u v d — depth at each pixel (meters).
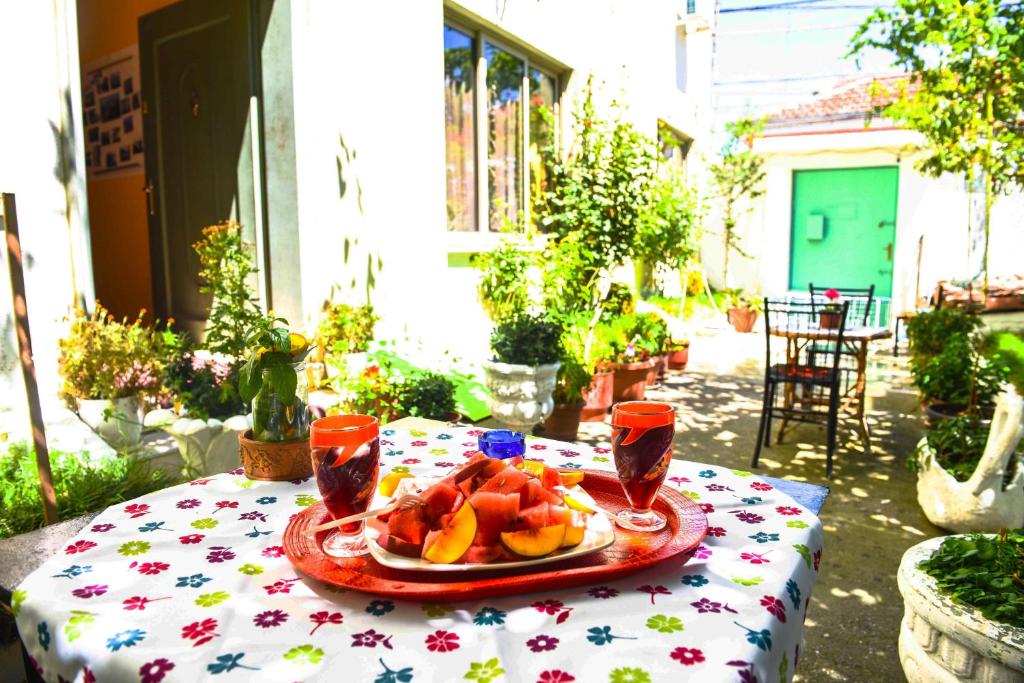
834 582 3.04
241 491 1.37
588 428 5.46
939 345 5.96
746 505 1.28
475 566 0.93
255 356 1.45
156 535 1.15
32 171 3.17
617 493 1.30
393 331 4.95
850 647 2.55
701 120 11.96
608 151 7.30
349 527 1.07
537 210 7.06
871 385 7.28
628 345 6.42
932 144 5.46
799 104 14.07
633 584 0.98
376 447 1.07
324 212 4.32
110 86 5.56
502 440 1.22
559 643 0.83
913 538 3.50
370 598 0.94
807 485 1.50
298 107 4.12
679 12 10.48
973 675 1.84
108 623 0.87
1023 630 1.78
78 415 3.14
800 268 11.97
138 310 5.68
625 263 7.43
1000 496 3.35
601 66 7.87
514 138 6.62
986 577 1.95
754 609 0.91
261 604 0.92
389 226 4.86
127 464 2.68
